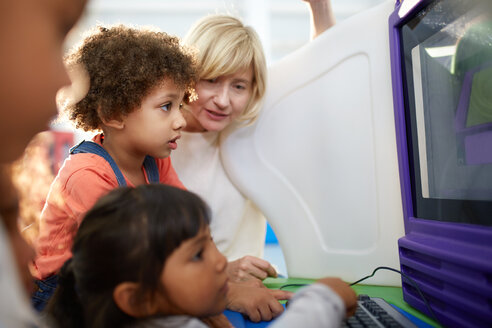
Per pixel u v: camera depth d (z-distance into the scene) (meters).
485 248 0.46
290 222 0.94
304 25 3.90
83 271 0.45
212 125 0.98
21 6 0.32
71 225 0.73
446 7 0.57
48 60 0.34
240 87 0.97
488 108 0.48
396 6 0.73
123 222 0.44
